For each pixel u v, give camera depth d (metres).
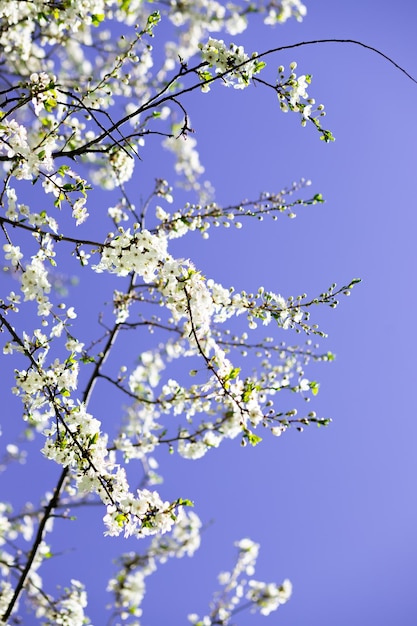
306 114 5.61
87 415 5.55
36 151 5.45
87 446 5.51
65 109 6.00
